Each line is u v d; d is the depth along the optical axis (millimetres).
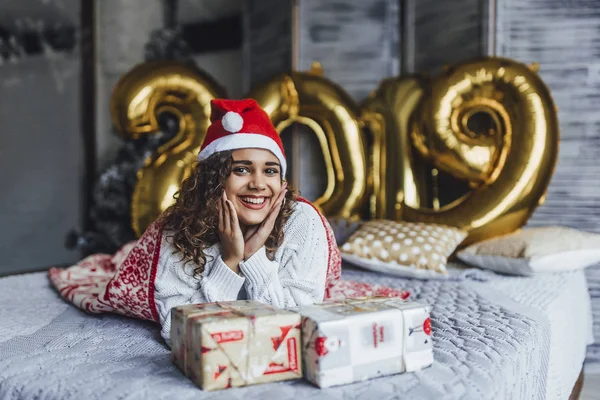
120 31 3414
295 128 2859
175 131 3156
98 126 3414
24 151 3314
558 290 1932
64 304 1723
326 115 2639
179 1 3404
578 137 2574
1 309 1645
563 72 2584
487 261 2221
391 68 2908
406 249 2131
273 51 3049
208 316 1014
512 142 2406
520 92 2396
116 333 1399
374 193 2795
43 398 1025
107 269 2082
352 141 2635
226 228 1271
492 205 2377
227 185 1285
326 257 1397
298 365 1025
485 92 2475
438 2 2787
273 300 1286
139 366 1137
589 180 2570
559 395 1637
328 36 2902
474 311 1581
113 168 3182
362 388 983
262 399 935
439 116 2508
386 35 2896
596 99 2543
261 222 1306
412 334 1065
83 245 3172
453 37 2748
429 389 976
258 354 996
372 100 2738
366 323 1019
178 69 2648
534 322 1461
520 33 2631
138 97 2582
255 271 1288
